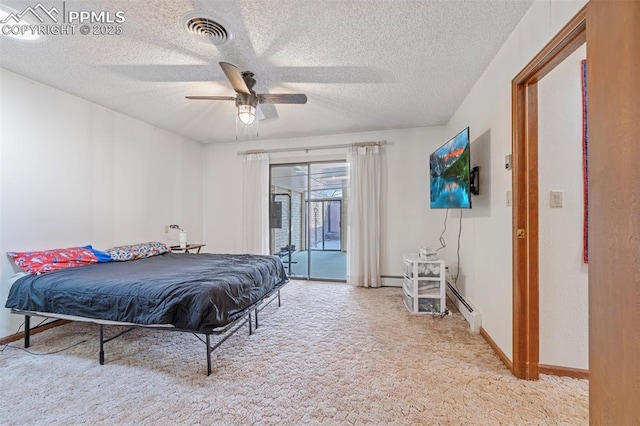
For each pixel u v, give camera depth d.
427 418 1.50
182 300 1.93
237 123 4.00
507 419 1.49
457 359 2.11
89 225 3.20
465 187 2.50
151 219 4.07
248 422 1.47
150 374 1.92
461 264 3.27
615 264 0.77
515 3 1.71
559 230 1.85
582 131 1.83
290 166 5.09
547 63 1.62
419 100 3.21
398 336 2.52
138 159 3.86
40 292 2.19
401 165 4.35
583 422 1.47
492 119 2.34
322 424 1.45
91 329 2.69
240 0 1.66
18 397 1.68
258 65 2.42
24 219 2.60
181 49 2.18
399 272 4.35
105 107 3.38
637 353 0.70
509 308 2.00
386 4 1.71
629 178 0.72
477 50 2.20
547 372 1.88
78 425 1.45
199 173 5.11
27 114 2.63
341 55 2.27
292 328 2.72
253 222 4.87
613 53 0.77
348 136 4.55
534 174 1.84
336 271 5.45
